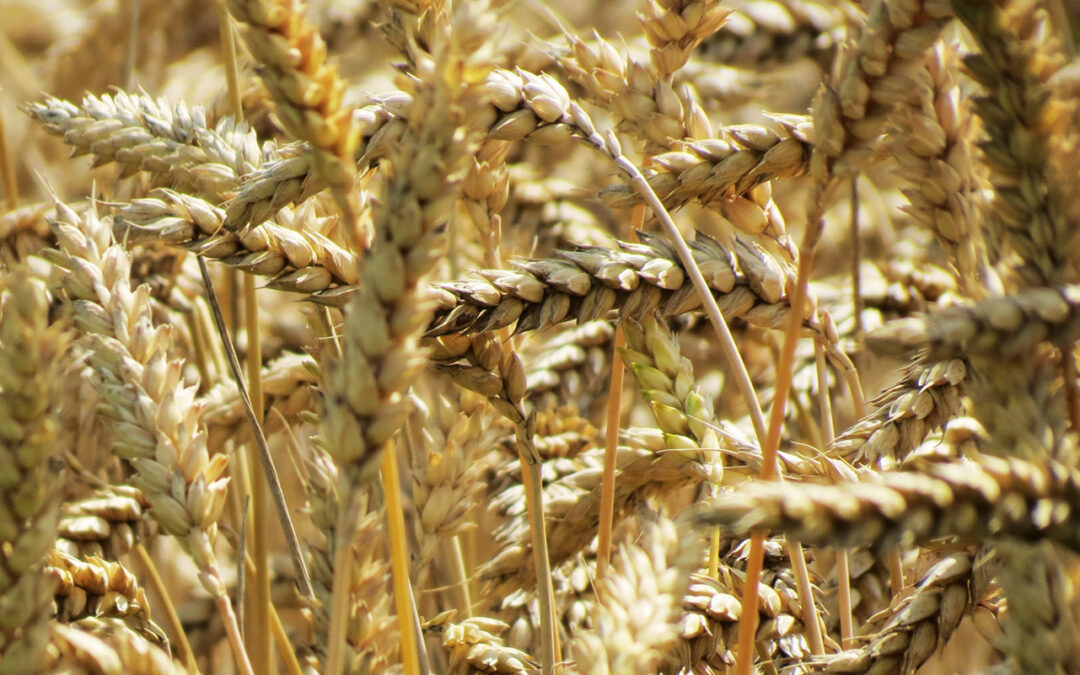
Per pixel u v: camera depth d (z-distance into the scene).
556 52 1.16
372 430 1.01
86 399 1.22
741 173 1.11
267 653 1.18
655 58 1.13
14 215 1.23
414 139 1.00
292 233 1.09
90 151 1.15
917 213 1.07
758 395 1.26
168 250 1.24
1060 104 1.00
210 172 1.13
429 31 1.09
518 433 1.11
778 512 0.95
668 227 1.09
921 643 1.07
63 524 1.16
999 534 0.98
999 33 1.00
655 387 1.12
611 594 1.03
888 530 0.97
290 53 1.01
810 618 1.10
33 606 1.01
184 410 1.09
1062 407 1.00
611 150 1.10
